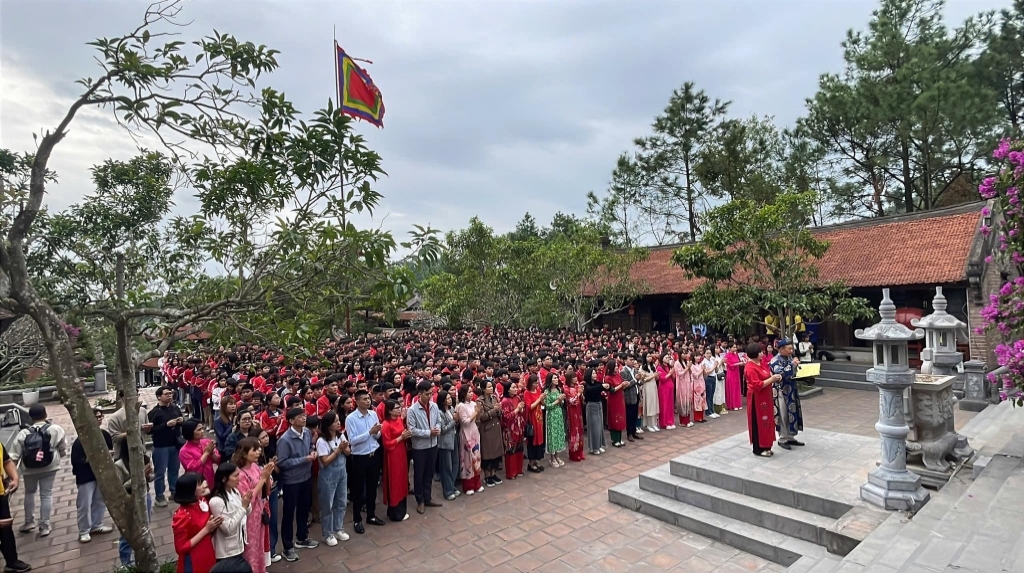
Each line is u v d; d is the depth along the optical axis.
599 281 22.42
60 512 8.13
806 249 15.10
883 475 6.23
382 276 5.45
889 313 6.48
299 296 5.70
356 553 6.39
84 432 5.05
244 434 6.54
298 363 12.63
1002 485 6.34
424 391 7.71
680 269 23.59
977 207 16.58
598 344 16.30
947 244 15.96
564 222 47.97
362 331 27.31
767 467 7.47
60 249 6.46
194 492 4.61
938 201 23.94
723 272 14.98
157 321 5.62
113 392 18.69
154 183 9.12
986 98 19.16
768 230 14.63
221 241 5.97
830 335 18.75
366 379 10.56
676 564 5.97
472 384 8.88
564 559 6.13
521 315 23.20
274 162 5.75
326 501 6.58
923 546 5.06
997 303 6.80
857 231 19.14
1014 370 6.53
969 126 19.06
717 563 5.98
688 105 31.81
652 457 9.73
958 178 23.19
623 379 10.70
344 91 8.48
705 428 11.69
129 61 4.84
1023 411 10.53
